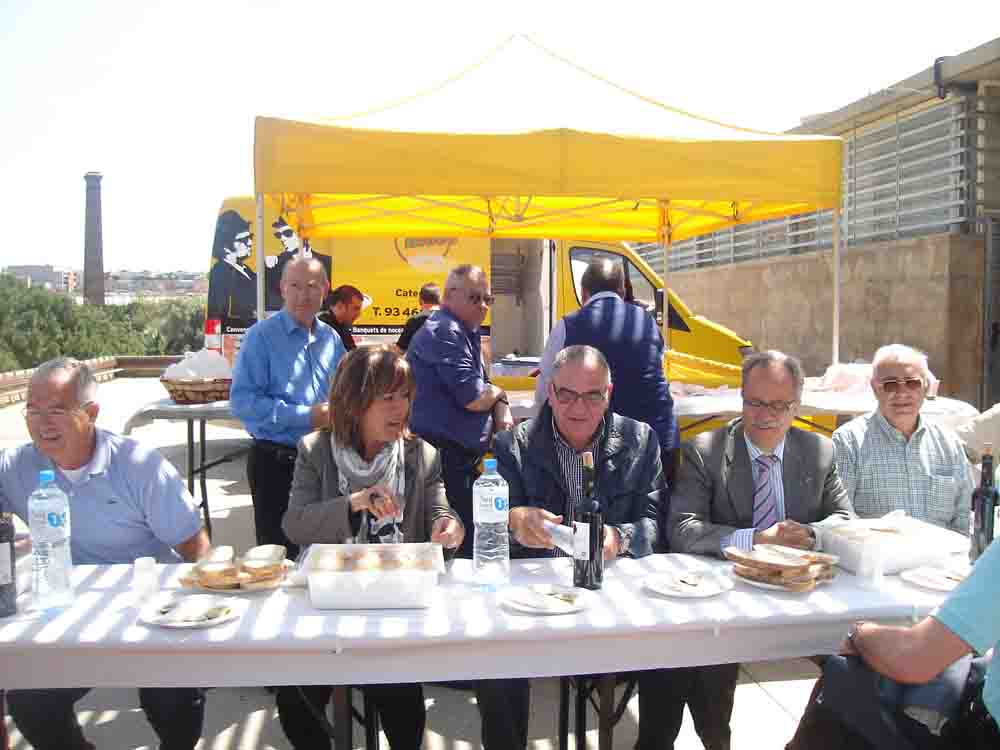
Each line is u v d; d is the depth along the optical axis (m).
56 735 2.67
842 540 2.55
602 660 2.10
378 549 2.38
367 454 2.73
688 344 7.86
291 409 3.86
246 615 2.15
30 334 17.09
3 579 2.13
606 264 4.09
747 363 2.97
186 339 21.34
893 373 3.22
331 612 2.17
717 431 3.06
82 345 18.14
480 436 4.05
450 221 7.20
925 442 3.29
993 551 1.87
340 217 6.69
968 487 3.27
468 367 4.00
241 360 3.99
